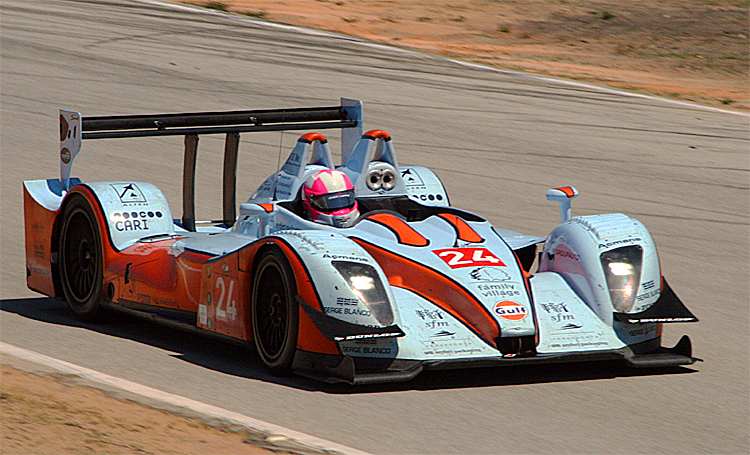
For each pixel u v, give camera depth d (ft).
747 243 127.65
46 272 88.79
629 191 157.89
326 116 97.35
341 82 240.32
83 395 57.57
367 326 61.52
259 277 67.31
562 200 83.92
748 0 466.29
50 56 243.60
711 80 322.55
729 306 96.63
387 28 373.61
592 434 56.49
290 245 64.64
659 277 71.72
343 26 358.23
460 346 64.23
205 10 345.10
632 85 288.30
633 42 382.42
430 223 75.05
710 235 131.64
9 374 61.05
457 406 60.70
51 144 167.22
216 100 209.26
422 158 172.04
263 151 171.22
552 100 243.40
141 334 79.61
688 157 187.73
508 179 160.76
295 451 49.78
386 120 201.77
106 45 264.11
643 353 70.54
